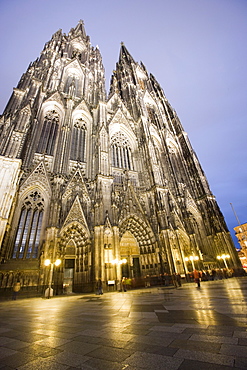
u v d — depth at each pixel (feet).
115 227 105.81
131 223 128.26
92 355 15.12
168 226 119.65
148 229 124.77
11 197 87.40
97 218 106.22
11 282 79.41
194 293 55.93
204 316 25.73
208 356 13.10
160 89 271.90
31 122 118.21
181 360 12.87
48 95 147.64
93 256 99.45
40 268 85.20
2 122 111.04
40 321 30.14
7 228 85.76
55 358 14.90
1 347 18.20
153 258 118.52
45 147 126.21
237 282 84.94
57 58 182.09
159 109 230.48
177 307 34.60
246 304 31.42
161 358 13.50
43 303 57.21
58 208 101.45
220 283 88.07
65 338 20.22
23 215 98.07
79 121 155.74
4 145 96.58
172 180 165.68
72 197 112.78
